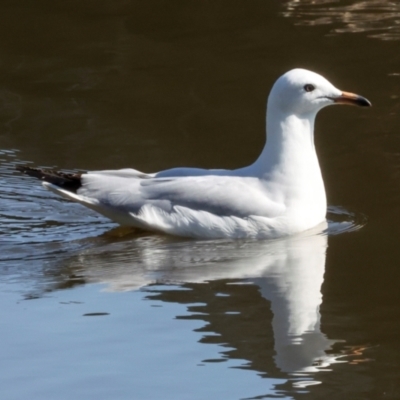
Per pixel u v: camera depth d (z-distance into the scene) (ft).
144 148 52.49
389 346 32.60
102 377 31.19
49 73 61.93
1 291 37.58
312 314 34.81
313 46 64.23
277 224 41.55
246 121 55.26
